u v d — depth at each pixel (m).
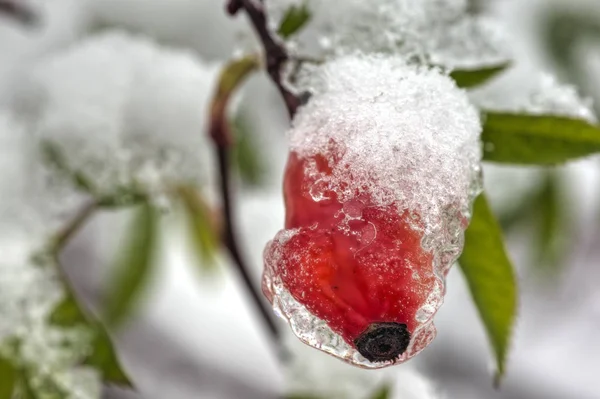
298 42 0.18
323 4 0.18
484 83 0.17
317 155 0.15
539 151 0.17
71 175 0.22
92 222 0.35
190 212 0.25
